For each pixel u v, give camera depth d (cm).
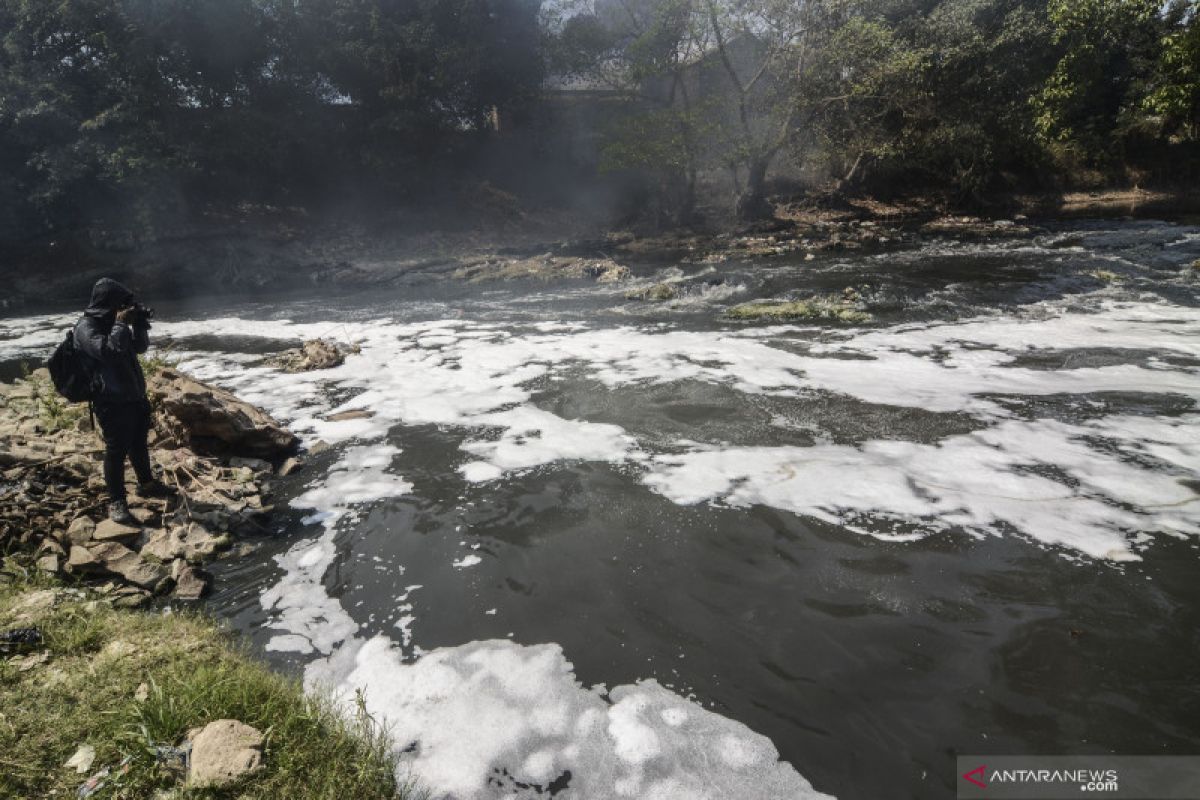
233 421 574
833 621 345
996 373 758
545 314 1284
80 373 429
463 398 754
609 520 461
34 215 2025
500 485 525
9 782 242
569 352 951
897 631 334
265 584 409
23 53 1953
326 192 2648
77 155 1950
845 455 549
